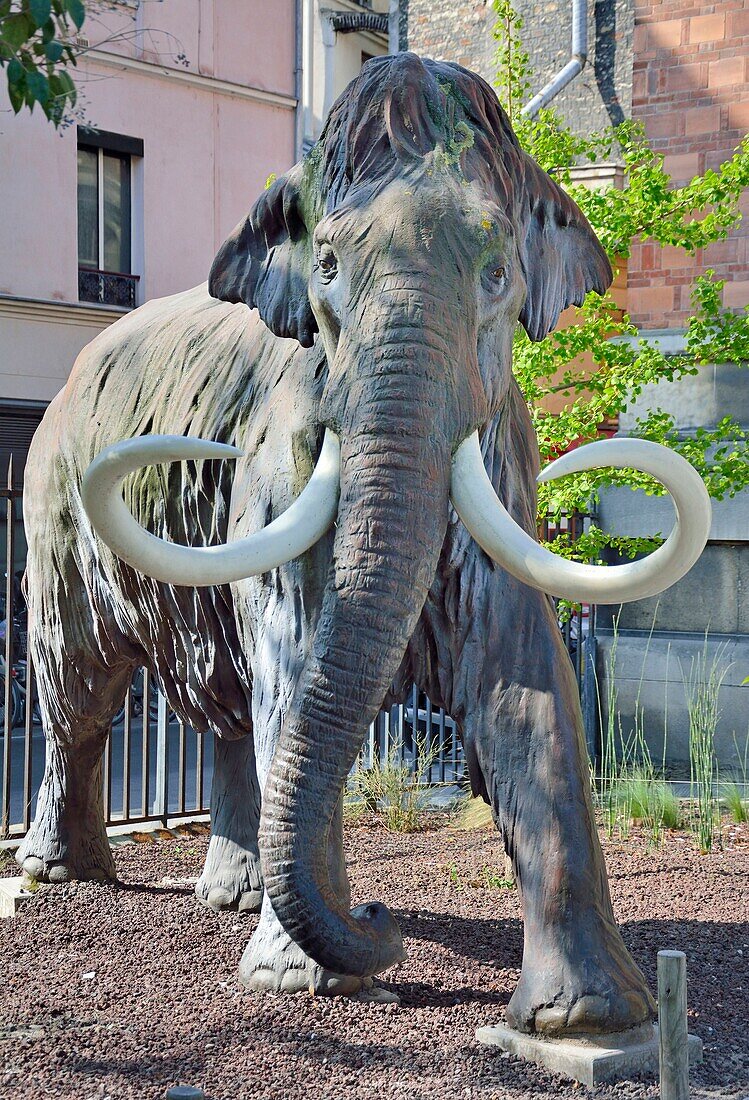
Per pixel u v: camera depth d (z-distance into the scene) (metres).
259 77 20.30
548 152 8.38
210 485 4.44
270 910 4.29
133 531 3.13
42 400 17.83
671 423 8.73
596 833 3.76
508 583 3.85
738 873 6.25
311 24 26.09
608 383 8.59
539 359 8.25
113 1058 3.67
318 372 3.93
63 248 17.88
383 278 3.31
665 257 10.01
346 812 7.79
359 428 3.25
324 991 4.08
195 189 19.52
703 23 9.83
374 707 3.27
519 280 3.56
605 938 3.65
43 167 17.58
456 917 5.31
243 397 4.35
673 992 3.08
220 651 4.57
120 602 5.14
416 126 3.52
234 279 4.09
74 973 4.52
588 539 8.72
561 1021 3.57
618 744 9.77
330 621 3.28
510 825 3.75
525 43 17.84
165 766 7.84
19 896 5.69
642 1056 3.55
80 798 5.96
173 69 18.91
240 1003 4.07
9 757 7.21
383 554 3.19
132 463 2.98
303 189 3.88
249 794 5.55
